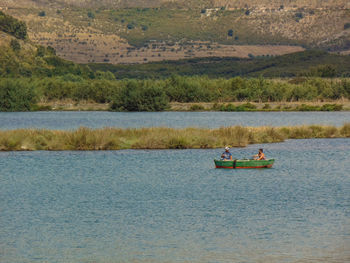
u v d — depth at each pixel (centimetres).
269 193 7000
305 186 7450
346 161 9775
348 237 5088
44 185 7638
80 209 6222
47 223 5634
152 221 5688
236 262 4497
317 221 5622
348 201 6500
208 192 7094
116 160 9800
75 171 8750
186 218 5794
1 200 6694
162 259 4575
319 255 4634
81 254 4709
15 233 5300
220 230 5350
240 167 8925
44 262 4519
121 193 7094
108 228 5447
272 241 5003
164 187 7462
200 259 4569
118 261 4531
